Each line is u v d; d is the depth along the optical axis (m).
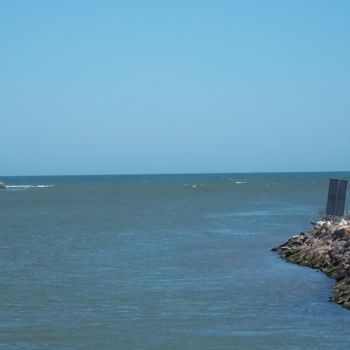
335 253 43.62
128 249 56.44
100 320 30.50
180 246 58.59
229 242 61.47
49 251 55.28
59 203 136.25
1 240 64.44
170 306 33.19
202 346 26.27
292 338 27.09
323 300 33.97
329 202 56.00
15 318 31.02
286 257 49.91
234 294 35.94
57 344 26.84
